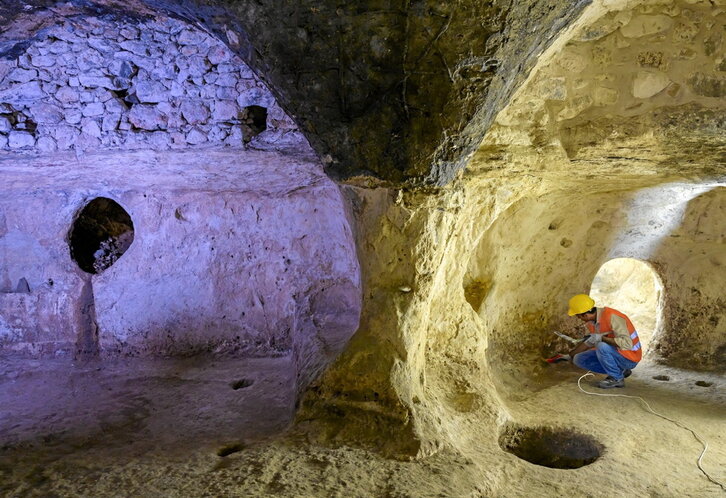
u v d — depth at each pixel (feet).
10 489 8.74
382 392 10.01
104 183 18.31
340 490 8.34
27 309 20.07
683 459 11.05
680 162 11.35
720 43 9.02
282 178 17.16
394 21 7.15
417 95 7.87
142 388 16.88
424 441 9.58
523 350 18.37
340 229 19.29
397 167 8.72
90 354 20.13
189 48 12.57
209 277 19.98
